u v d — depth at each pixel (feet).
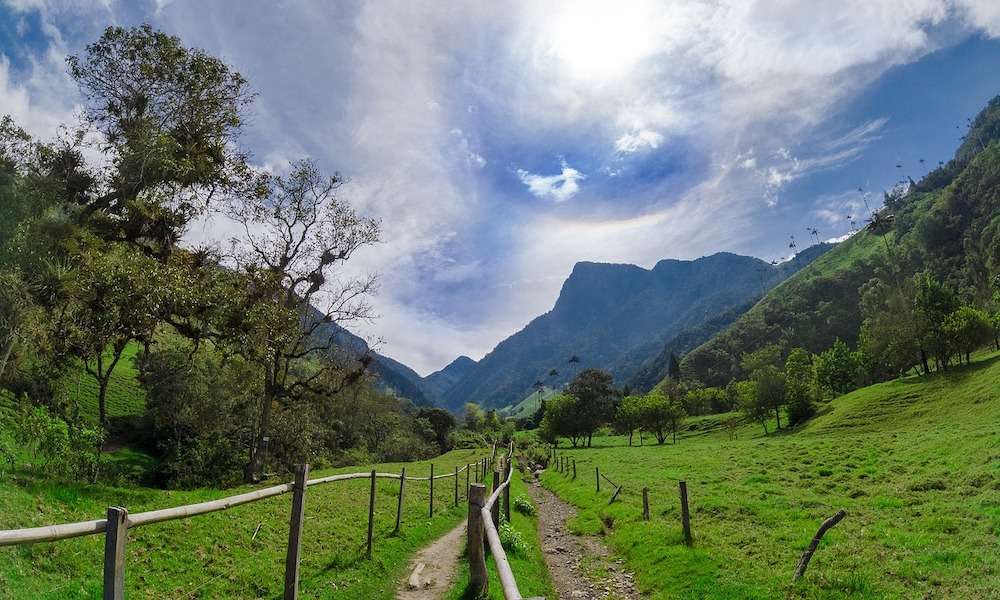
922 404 216.54
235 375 134.41
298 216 120.57
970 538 48.47
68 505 44.04
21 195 81.20
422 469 156.87
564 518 90.84
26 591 26.71
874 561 45.01
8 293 72.33
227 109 110.01
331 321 124.06
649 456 186.50
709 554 52.11
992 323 273.54
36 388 83.56
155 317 80.84
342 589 36.32
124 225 99.45
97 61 98.22
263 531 47.09
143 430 164.45
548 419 422.82
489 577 41.65
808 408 304.71
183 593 31.09
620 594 48.06
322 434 200.54
